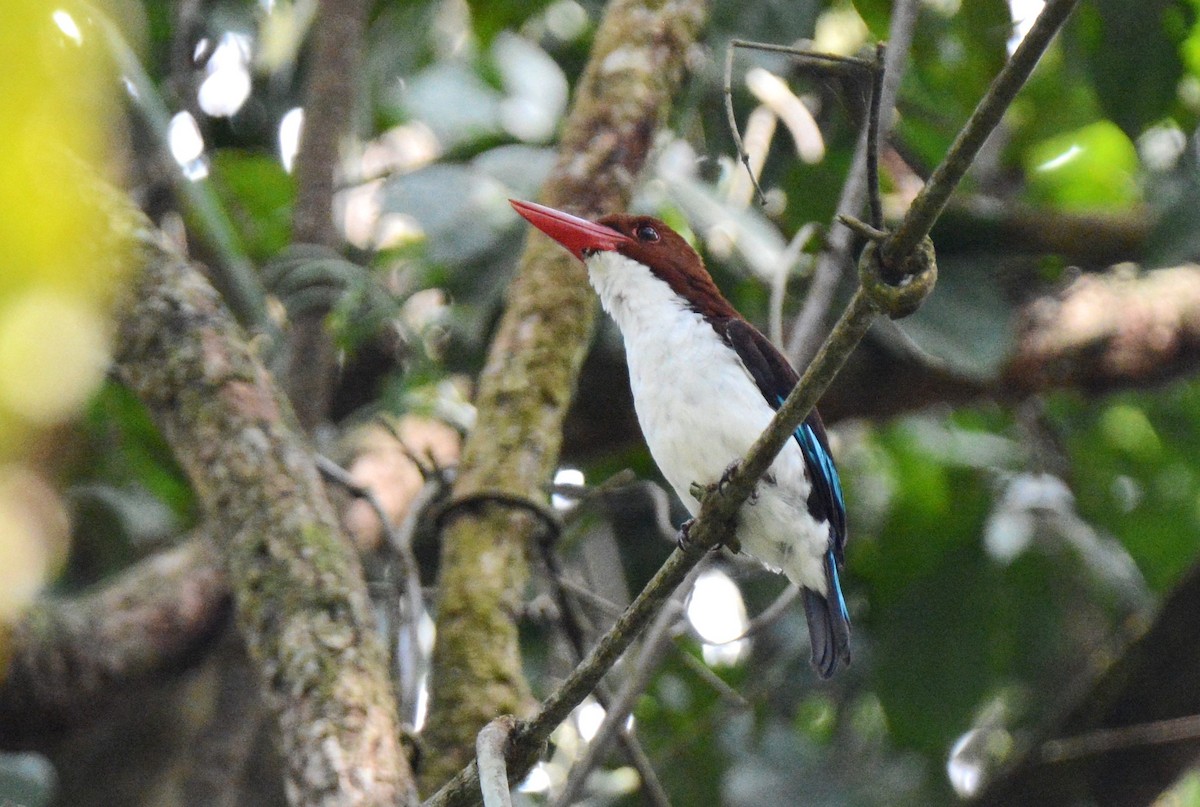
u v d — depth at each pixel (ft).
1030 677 34.91
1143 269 32.32
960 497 35.96
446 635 23.08
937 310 31.35
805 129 32.73
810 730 37.52
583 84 29.48
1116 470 38.75
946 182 13.16
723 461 22.84
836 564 25.13
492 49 35.76
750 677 35.14
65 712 26.99
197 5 31.65
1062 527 35.12
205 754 27.99
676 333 23.45
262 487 20.49
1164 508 38.14
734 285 33.45
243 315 29.55
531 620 29.91
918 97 35.91
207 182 29.32
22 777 23.40
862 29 36.58
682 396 23.03
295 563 19.75
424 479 25.82
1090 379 35.45
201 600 28.19
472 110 34.86
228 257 24.16
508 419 25.49
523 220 30.68
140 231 22.77
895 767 34.76
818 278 25.99
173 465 31.35
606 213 27.61
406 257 31.42
